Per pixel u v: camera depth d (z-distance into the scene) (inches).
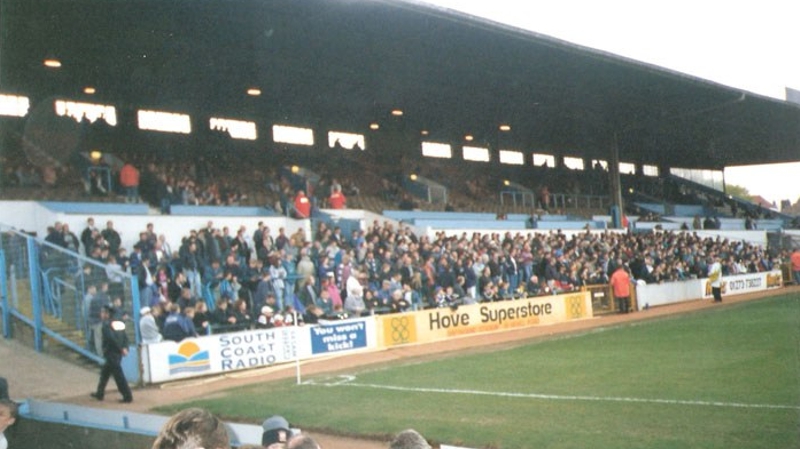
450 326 932.0
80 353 695.1
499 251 1130.7
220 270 880.3
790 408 409.1
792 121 1754.4
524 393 508.4
